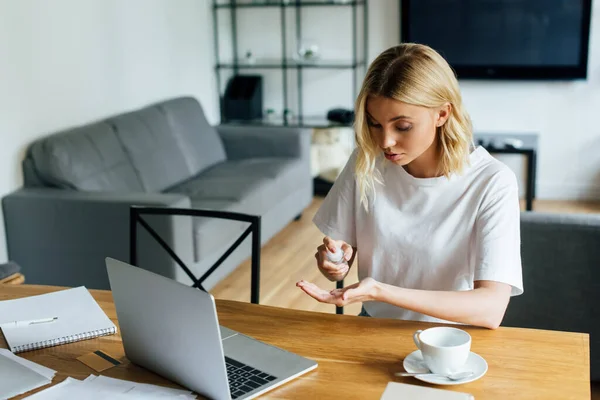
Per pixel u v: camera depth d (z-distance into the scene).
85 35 3.93
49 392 1.36
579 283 2.39
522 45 5.17
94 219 3.22
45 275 3.36
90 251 3.26
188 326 1.28
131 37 4.38
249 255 4.05
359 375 1.38
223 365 1.26
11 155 3.38
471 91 5.39
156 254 3.18
